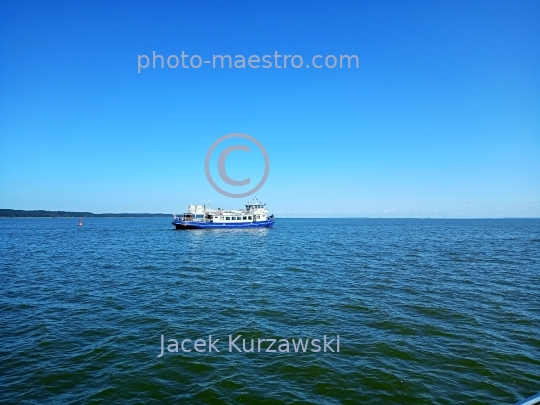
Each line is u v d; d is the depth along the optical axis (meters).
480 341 17.62
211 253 57.12
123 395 12.84
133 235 104.00
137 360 15.69
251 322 20.75
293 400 12.51
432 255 52.16
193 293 28.02
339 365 15.14
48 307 23.97
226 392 13.05
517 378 13.98
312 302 24.98
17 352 16.44
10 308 23.70
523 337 18.17
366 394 12.89
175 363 15.41
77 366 15.07
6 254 55.00
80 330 19.47
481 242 77.31
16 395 12.77
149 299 26.14
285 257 51.00
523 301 25.02
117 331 19.33
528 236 100.00
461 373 14.38
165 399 12.60
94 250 61.66
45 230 136.00
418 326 19.77
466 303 24.45
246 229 124.56
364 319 21.09
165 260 48.47
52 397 12.69
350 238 91.38
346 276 34.84
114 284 31.62
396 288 29.17
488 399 12.54
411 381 13.73
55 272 38.12
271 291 28.56
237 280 33.44
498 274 35.69
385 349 16.67
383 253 55.03
